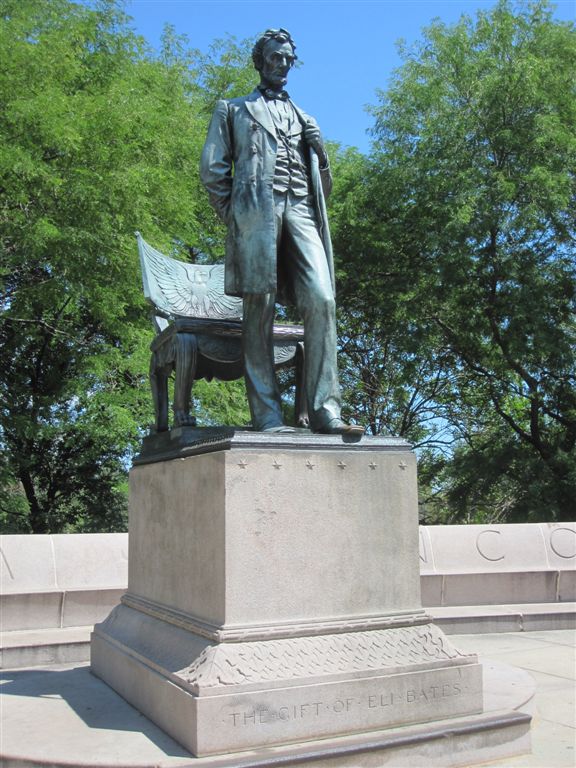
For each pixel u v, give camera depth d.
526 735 3.97
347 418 23.75
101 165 13.88
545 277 19.17
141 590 5.08
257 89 4.92
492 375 21.88
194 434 4.69
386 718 3.81
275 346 5.18
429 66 20.09
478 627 7.81
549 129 18.30
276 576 3.93
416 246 21.33
